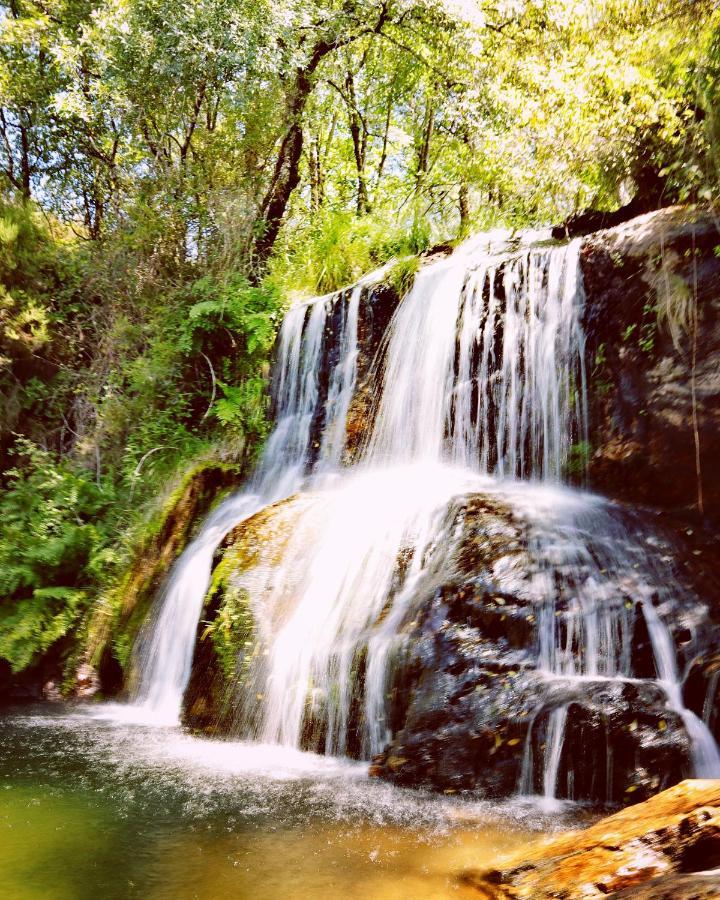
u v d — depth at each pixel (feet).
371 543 20.44
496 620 16.30
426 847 11.62
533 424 24.81
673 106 23.24
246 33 35.65
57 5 41.98
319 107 49.52
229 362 35.50
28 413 33.71
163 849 11.51
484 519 19.06
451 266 29.55
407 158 63.98
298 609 19.80
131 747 17.49
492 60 36.94
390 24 44.83
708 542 18.94
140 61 37.27
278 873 10.66
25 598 25.70
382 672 16.53
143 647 23.12
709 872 7.36
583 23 27.20
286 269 39.50
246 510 28.25
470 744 14.69
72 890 10.08
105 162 43.47
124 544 26.89
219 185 40.86
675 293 21.38
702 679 14.87
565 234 29.19
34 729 19.30
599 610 16.33
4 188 42.45
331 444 30.76
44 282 37.47
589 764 13.89
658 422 21.45
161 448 32.09
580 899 8.63
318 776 15.26
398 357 29.86
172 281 38.86
